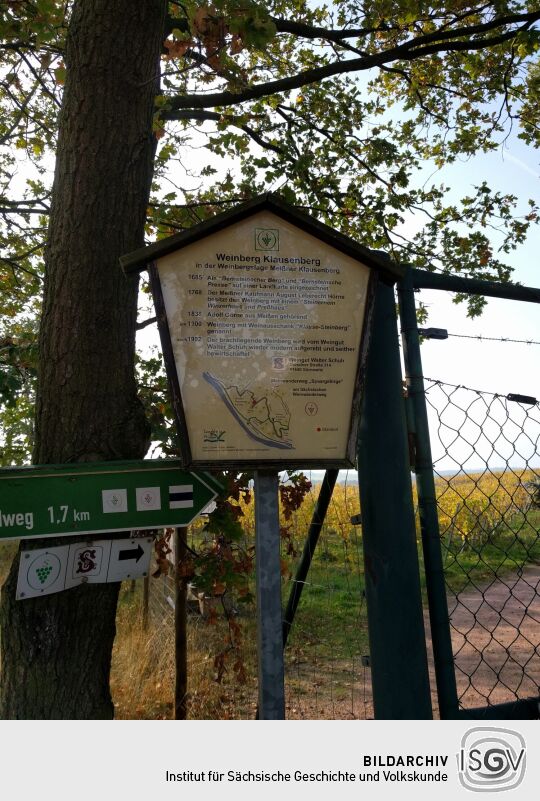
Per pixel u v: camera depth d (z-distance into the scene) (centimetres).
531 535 980
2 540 193
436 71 638
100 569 219
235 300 183
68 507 198
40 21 314
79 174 248
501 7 504
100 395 242
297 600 259
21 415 438
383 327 201
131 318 256
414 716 185
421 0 504
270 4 528
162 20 268
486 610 702
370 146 608
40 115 532
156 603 601
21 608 227
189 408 178
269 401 183
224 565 299
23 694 225
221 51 346
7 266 564
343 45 521
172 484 207
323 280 189
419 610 190
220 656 333
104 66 250
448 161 672
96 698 237
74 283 243
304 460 182
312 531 249
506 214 590
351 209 585
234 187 534
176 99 441
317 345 187
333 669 522
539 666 526
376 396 198
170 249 179
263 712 171
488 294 223
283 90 466
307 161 515
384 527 192
